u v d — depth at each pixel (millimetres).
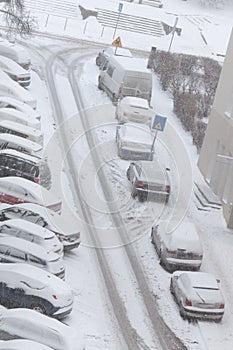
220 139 54969
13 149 52781
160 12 111438
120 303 41031
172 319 40188
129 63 72000
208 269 45781
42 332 32719
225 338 39062
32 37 89938
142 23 106938
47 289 36844
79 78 77938
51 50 86500
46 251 39812
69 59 84375
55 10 104500
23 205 44750
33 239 40781
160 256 45656
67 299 37250
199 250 44562
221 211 53781
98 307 40156
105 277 43344
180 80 78562
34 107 64625
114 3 109312
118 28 105062
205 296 39938
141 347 37344
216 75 77562
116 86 71125
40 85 73000
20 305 37094
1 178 47156
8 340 31578
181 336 38812
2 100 60969
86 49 90750
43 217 44219
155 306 41219
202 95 74312
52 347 32406
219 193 54188
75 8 105750
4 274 37344
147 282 43531
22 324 33031
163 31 107000
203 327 39625
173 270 44750
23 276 37219
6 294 37156
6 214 44031
